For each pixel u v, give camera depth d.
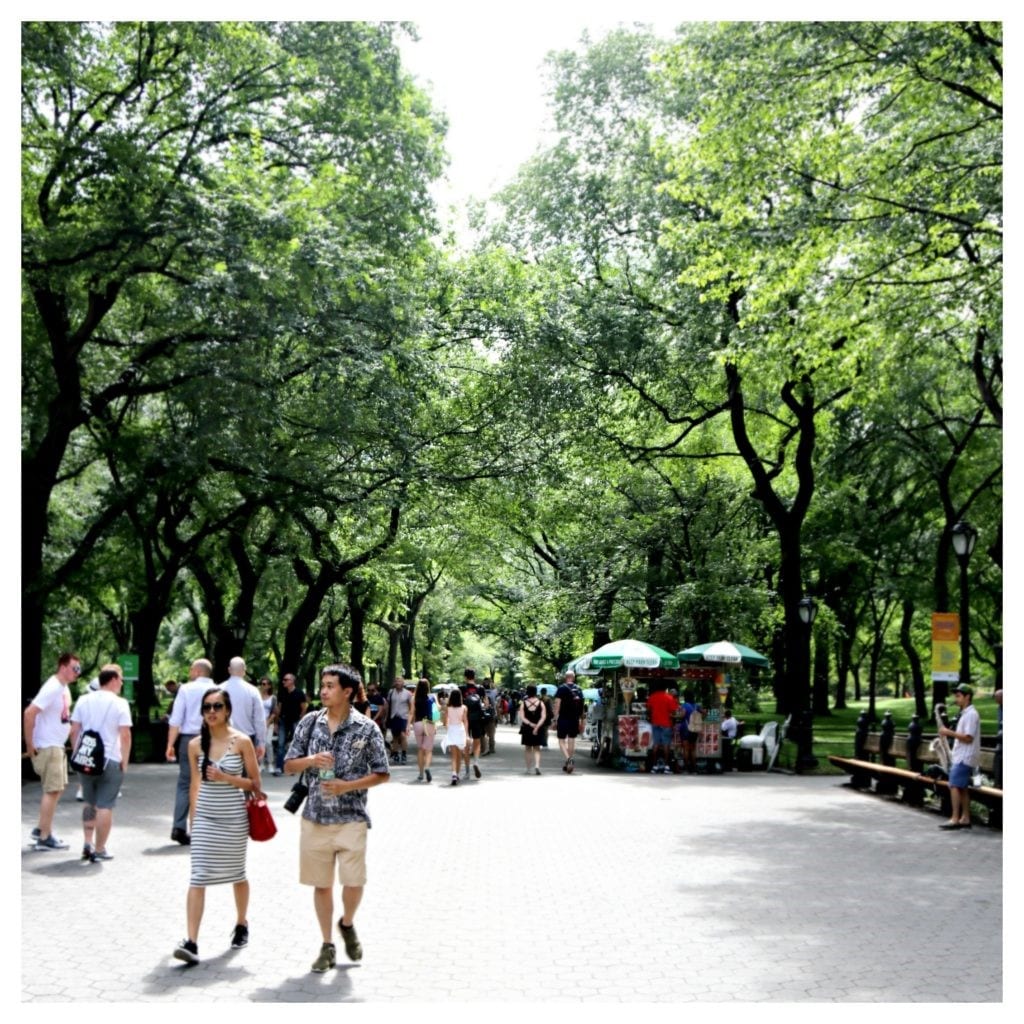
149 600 28.78
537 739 23.16
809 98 16.72
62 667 12.07
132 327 24.58
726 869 11.01
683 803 17.33
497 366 31.44
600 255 30.86
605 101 29.80
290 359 24.05
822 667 51.47
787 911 8.98
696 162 17.91
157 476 21.86
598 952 7.62
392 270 23.64
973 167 16.00
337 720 7.43
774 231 17.09
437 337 30.12
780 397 30.03
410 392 25.39
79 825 13.54
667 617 34.28
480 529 39.06
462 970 7.15
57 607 26.62
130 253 18.69
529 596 48.91
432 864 11.23
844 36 15.73
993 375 27.19
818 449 36.03
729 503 37.00
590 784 20.73
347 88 22.91
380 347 24.08
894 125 18.69
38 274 18.50
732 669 29.58
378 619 50.97
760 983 6.87
